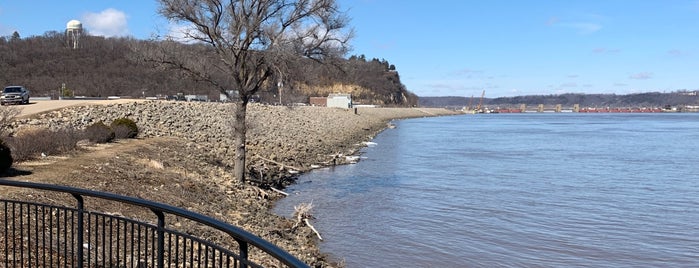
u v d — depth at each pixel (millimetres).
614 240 15398
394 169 31250
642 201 21625
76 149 19891
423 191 23359
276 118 51656
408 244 14633
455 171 30750
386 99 175125
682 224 17484
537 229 16578
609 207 20219
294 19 19078
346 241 14797
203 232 12023
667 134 73750
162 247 4637
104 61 108125
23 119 28578
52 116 31359
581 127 97250
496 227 16719
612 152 44938
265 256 11336
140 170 17250
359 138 55156
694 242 15289
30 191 11664
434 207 19734
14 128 24391
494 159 37906
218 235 12195
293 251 12867
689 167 33875
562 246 14750
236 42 18984
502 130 83188
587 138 64250
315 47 19453
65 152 18844
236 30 18828
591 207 20188
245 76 20172
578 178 28359
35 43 114188
